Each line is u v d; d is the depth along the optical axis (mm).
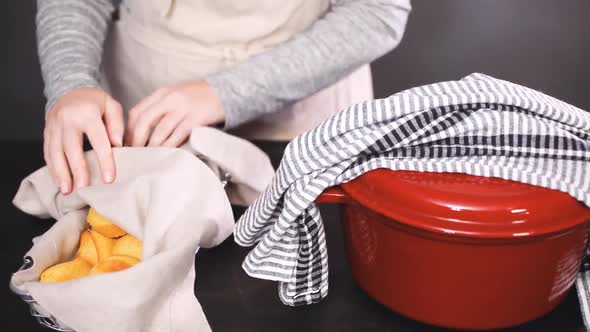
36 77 1966
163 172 586
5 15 1882
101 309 480
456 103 477
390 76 2188
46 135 697
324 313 542
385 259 496
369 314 540
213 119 757
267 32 868
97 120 677
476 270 462
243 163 665
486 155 491
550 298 498
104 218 581
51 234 568
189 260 517
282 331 522
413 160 486
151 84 942
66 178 643
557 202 445
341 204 533
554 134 471
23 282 513
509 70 2164
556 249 463
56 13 842
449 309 487
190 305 508
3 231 671
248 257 544
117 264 530
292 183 507
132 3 900
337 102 1015
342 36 817
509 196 443
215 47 883
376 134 483
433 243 458
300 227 523
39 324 539
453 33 2133
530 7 2086
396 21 852
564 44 2119
